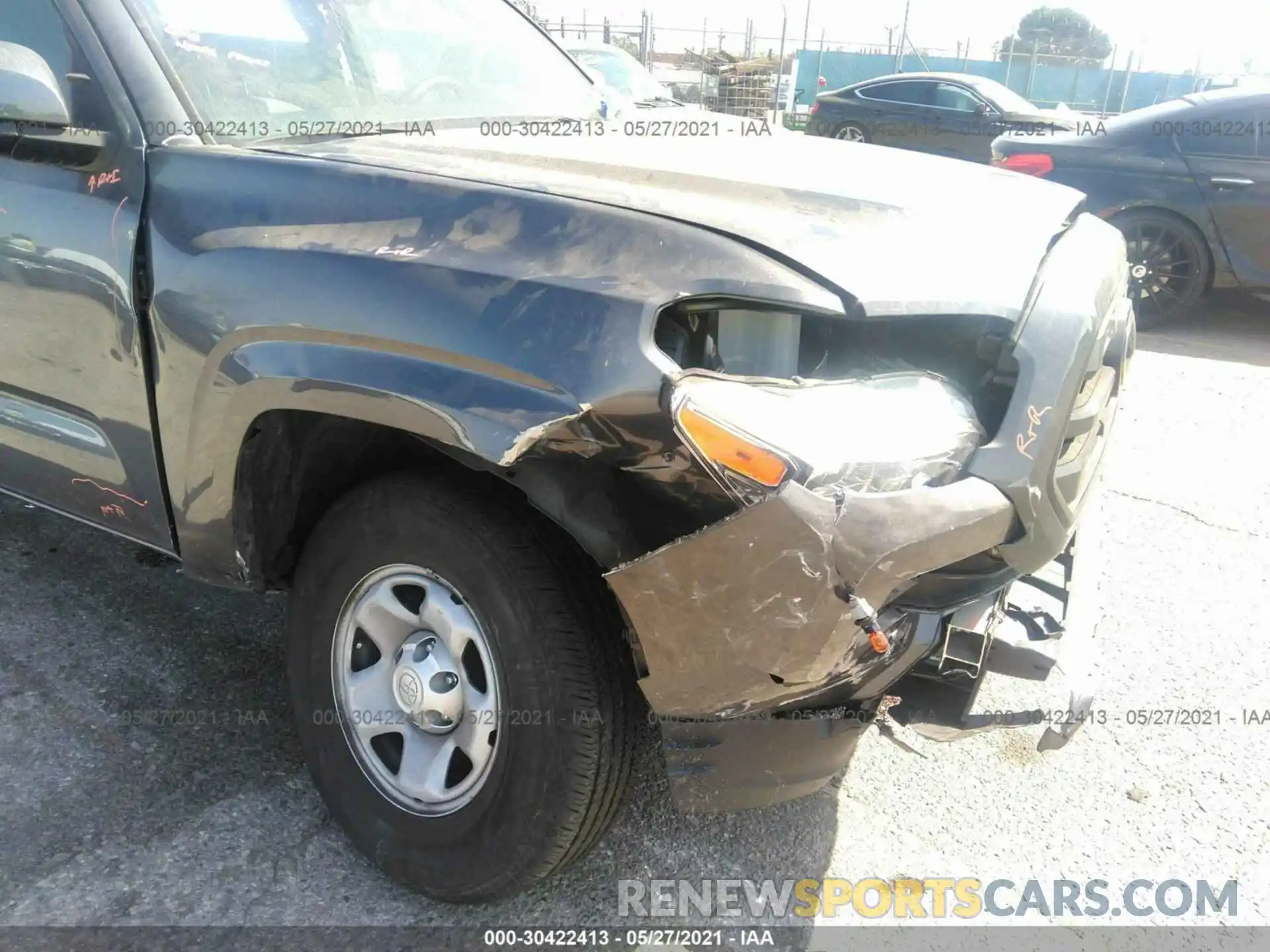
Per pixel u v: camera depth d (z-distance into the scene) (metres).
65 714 2.67
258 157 2.07
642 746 1.95
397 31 2.87
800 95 24.94
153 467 2.24
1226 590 3.41
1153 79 24.33
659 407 1.55
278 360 1.87
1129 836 2.39
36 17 2.37
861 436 1.62
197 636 3.05
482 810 1.93
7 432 2.60
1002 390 1.80
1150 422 4.98
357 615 2.08
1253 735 2.73
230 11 2.46
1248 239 6.46
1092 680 1.91
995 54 24.67
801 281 1.66
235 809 2.36
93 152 2.23
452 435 1.66
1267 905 2.20
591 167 2.11
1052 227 2.15
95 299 2.19
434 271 1.76
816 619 1.56
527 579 1.79
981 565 1.78
